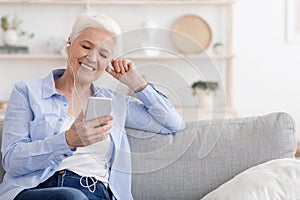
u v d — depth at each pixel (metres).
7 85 4.80
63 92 2.20
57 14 4.78
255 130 2.29
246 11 4.87
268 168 2.07
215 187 2.22
